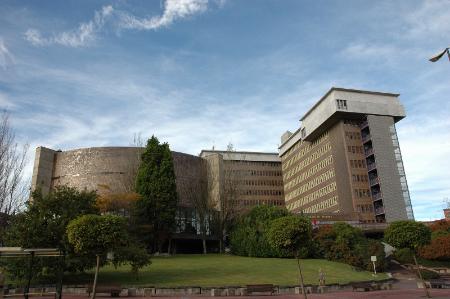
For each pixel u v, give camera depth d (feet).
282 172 397.60
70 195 92.84
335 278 112.88
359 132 293.23
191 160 208.74
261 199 383.04
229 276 106.83
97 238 62.90
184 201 197.47
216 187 196.13
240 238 168.14
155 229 155.94
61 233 81.97
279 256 157.58
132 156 195.72
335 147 298.76
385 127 287.07
